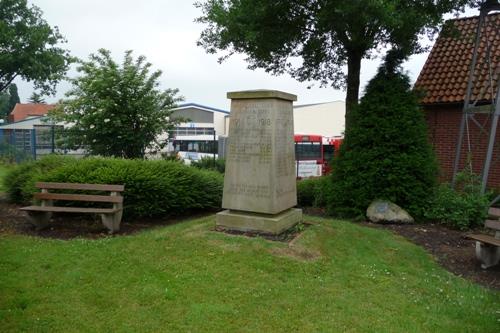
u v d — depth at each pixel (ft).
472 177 34.68
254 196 23.32
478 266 21.88
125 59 48.62
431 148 32.37
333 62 44.16
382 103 31.89
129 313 14.58
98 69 46.91
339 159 34.01
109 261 18.92
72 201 28.55
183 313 14.66
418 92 33.04
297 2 35.73
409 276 19.57
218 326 13.91
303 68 45.83
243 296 16.03
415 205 30.89
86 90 46.19
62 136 48.75
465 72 46.34
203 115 142.31
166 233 22.95
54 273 17.61
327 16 32.71
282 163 23.98
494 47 46.65
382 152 31.24
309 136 82.99
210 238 21.58
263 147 23.08
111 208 27.12
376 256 21.94
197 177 32.96
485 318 15.24
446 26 39.91
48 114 49.93
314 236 22.80
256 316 14.64
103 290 16.19
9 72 107.55
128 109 46.24
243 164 23.63
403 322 14.67
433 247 24.94
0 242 21.91
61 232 25.05
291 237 22.48
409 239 26.35
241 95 23.41
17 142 88.53
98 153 47.06
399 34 33.73
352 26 33.53
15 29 104.83
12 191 34.32
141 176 28.73
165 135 57.77
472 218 29.58
